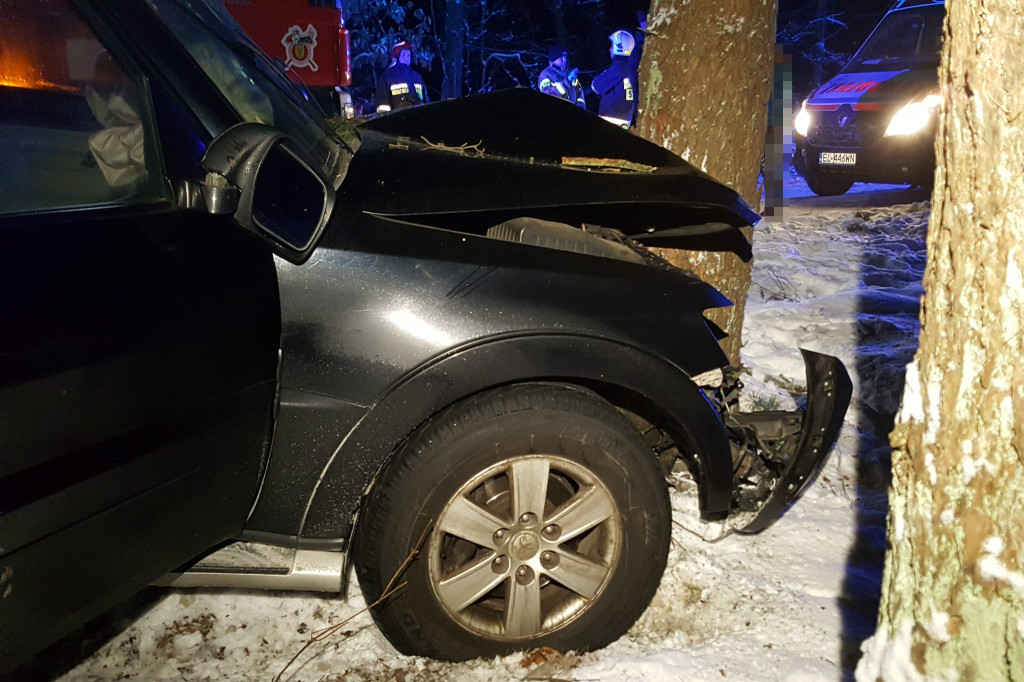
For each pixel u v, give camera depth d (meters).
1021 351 1.64
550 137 3.14
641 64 4.05
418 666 2.66
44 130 2.23
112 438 2.04
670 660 2.68
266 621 2.92
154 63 2.35
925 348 1.79
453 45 20.03
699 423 2.77
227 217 2.30
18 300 1.88
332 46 8.32
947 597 1.77
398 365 2.45
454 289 2.50
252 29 8.11
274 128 2.47
